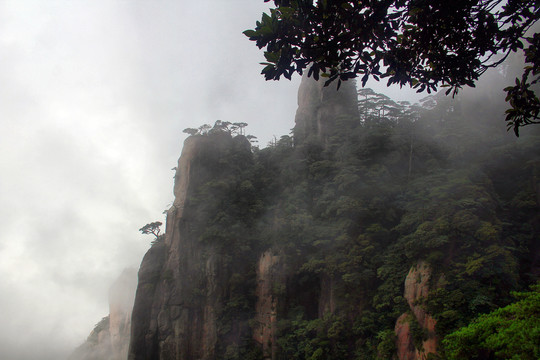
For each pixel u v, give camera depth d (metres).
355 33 6.70
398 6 6.87
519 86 7.66
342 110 67.88
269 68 6.98
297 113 74.62
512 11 7.19
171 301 56.81
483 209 41.09
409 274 39.47
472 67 7.83
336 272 47.38
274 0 7.04
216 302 55.12
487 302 32.66
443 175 48.03
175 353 54.19
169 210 64.31
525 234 42.44
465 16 7.28
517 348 13.59
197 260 58.22
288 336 48.12
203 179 64.44
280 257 53.09
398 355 36.50
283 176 62.78
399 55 7.49
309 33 6.77
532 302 14.35
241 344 52.50
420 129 58.66
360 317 43.94
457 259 37.28
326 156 61.88
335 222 51.41
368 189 51.25
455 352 17.34
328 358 43.09
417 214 43.84
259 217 60.34
